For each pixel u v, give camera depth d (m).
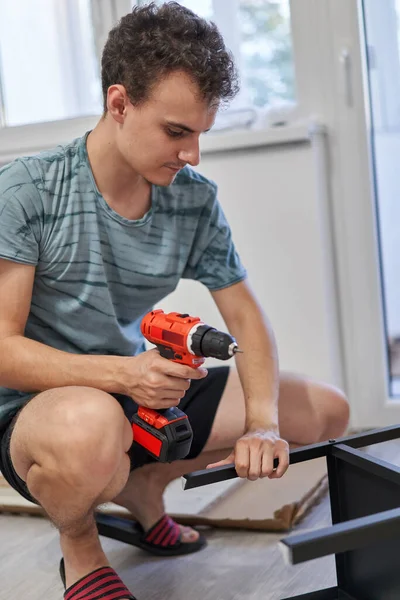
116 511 1.61
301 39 2.18
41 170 1.24
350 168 2.18
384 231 2.27
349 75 2.13
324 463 1.83
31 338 1.33
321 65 2.17
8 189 1.21
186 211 1.39
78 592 1.16
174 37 1.09
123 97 1.15
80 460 1.07
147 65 1.09
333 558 1.38
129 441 1.16
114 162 1.25
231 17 2.27
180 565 1.41
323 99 2.18
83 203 1.27
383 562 1.07
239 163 2.19
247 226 2.22
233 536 1.52
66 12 2.39
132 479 1.42
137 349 1.44
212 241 1.44
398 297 2.31
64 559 1.21
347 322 2.27
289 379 1.51
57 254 1.26
